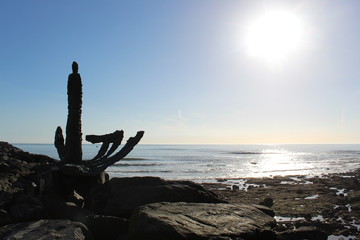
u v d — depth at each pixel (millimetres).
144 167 63688
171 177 46594
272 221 9172
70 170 11438
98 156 13227
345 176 49250
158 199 10945
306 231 10836
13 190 10547
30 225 7961
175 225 7590
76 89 12922
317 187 33438
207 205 9523
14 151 18859
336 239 13383
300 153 167750
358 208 20016
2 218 8695
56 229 7715
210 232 7672
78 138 12914
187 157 110250
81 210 10391
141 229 7727
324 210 19703
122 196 11336
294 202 22734
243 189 32188
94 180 12164
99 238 8812
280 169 64125
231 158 106688
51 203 10461
